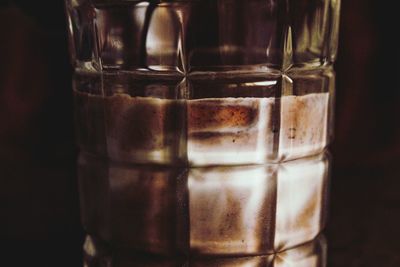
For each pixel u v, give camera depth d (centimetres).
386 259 28
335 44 22
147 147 19
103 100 20
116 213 20
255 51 20
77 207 34
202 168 19
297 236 21
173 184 20
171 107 19
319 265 23
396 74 42
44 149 40
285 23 19
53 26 34
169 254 20
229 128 19
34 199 35
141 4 19
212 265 20
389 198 37
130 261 21
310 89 20
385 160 43
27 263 27
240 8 20
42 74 39
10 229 30
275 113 19
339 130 42
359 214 34
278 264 21
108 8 19
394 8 40
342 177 42
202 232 20
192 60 19
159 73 19
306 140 20
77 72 22
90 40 20
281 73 19
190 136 19
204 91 19
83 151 22
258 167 20
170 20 19
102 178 21
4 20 38
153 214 20
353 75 41
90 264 23
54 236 30
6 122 39
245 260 20
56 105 39
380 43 41
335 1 21
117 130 20
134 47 19
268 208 20
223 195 19
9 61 38
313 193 21
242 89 19
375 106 42
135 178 20
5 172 39
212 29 20
